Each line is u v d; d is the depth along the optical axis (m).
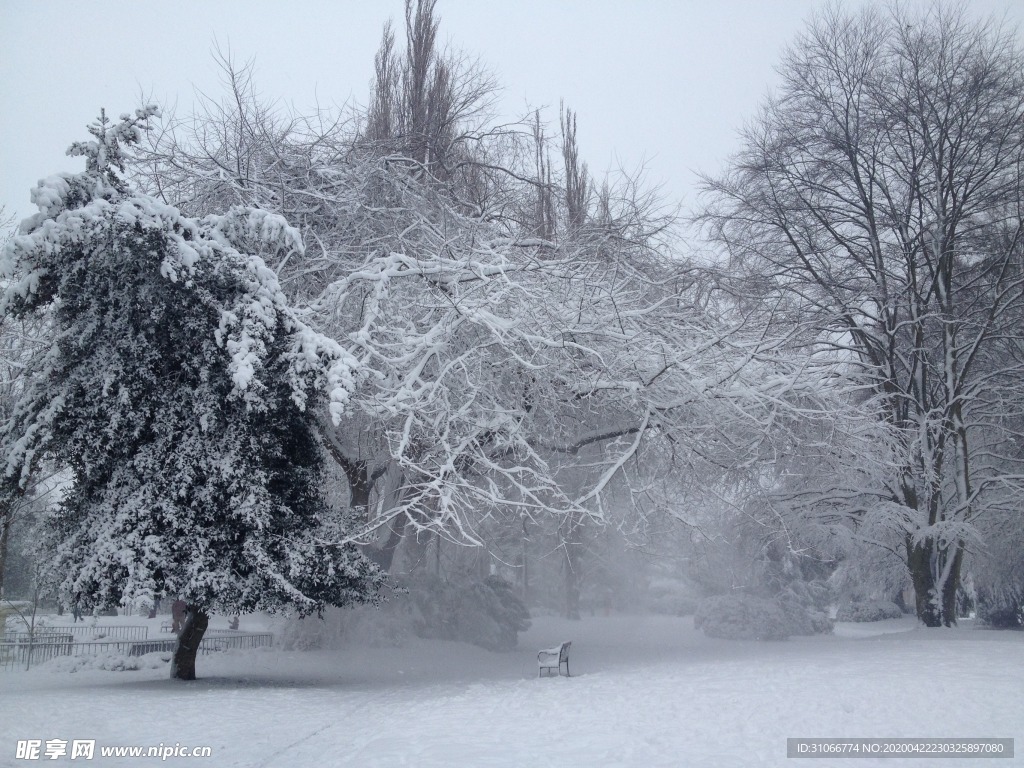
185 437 15.34
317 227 20.69
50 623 33.00
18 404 15.81
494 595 26.45
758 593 37.47
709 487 22.44
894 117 25.70
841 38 26.47
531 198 23.88
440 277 19.25
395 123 23.80
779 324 23.38
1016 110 24.86
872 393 27.36
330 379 15.18
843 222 27.58
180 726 10.71
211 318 15.66
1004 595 31.88
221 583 14.74
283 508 15.59
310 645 22.30
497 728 9.34
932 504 25.31
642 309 19.75
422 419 18.58
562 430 21.12
